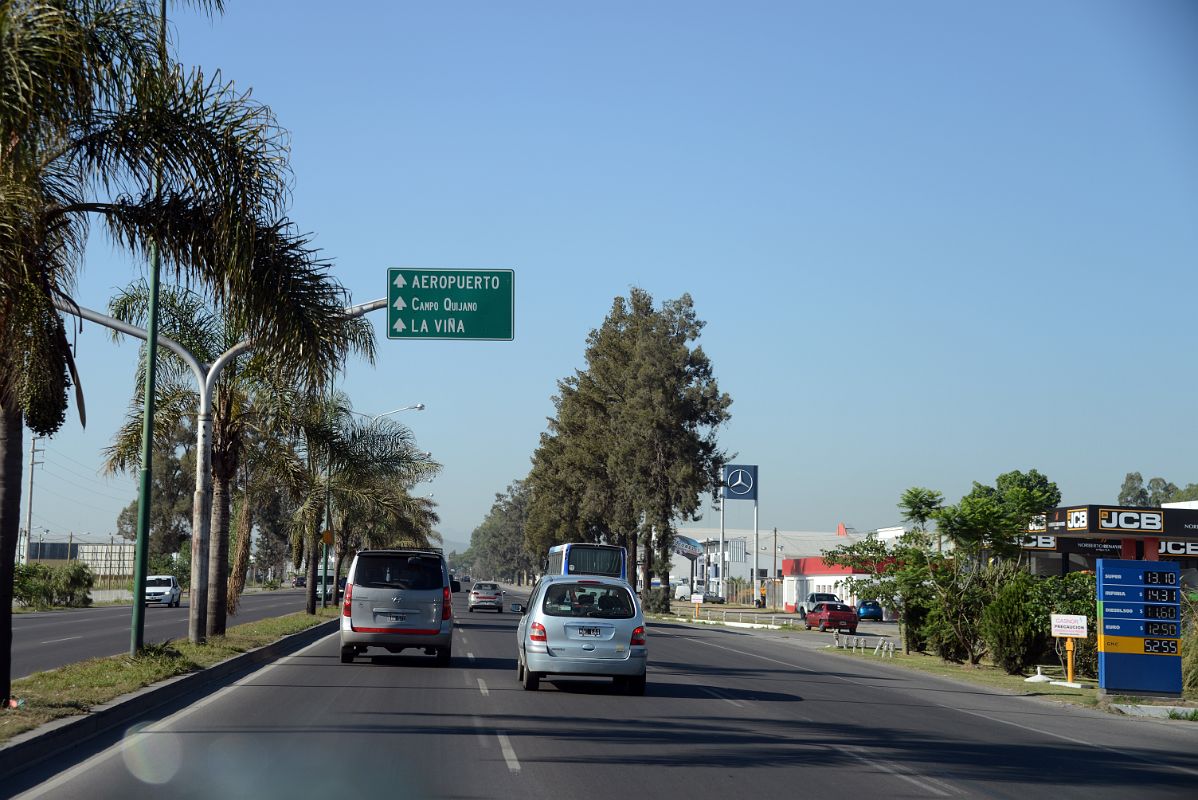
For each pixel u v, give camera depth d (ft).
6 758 34.27
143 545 66.13
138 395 84.84
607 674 62.34
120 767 35.53
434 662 81.76
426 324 77.77
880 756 43.65
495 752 40.29
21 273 40.50
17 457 43.96
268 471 100.83
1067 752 48.11
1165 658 74.08
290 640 98.27
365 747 40.55
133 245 46.57
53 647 88.02
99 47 41.73
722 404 244.22
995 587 106.11
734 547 412.77
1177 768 44.52
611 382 269.03
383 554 78.28
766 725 52.24
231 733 43.32
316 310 47.83
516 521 636.89
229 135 44.47
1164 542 154.61
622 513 253.85
